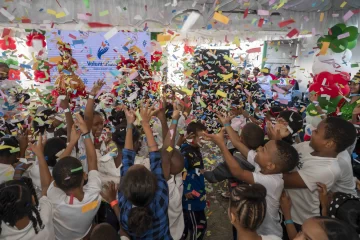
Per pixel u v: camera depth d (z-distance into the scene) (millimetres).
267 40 5863
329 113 3121
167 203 1277
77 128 1745
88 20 4453
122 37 4590
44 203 1282
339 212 1171
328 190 1389
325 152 1419
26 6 4059
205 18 5082
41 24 4262
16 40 4305
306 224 914
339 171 1379
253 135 1693
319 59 3709
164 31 4883
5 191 1099
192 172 1938
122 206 1231
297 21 5531
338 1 5086
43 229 1179
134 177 1132
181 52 5309
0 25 4133
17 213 1086
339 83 3281
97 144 2178
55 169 1284
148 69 4207
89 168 1554
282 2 3311
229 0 4969
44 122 2559
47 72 3930
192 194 1893
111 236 1192
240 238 1085
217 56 4555
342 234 843
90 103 1977
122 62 4117
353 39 3633
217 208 2854
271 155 1354
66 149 1580
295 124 1912
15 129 2559
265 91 4137
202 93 4133
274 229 1400
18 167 1786
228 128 1773
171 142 1492
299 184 1414
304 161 1478
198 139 2006
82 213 1333
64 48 3207
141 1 4715
